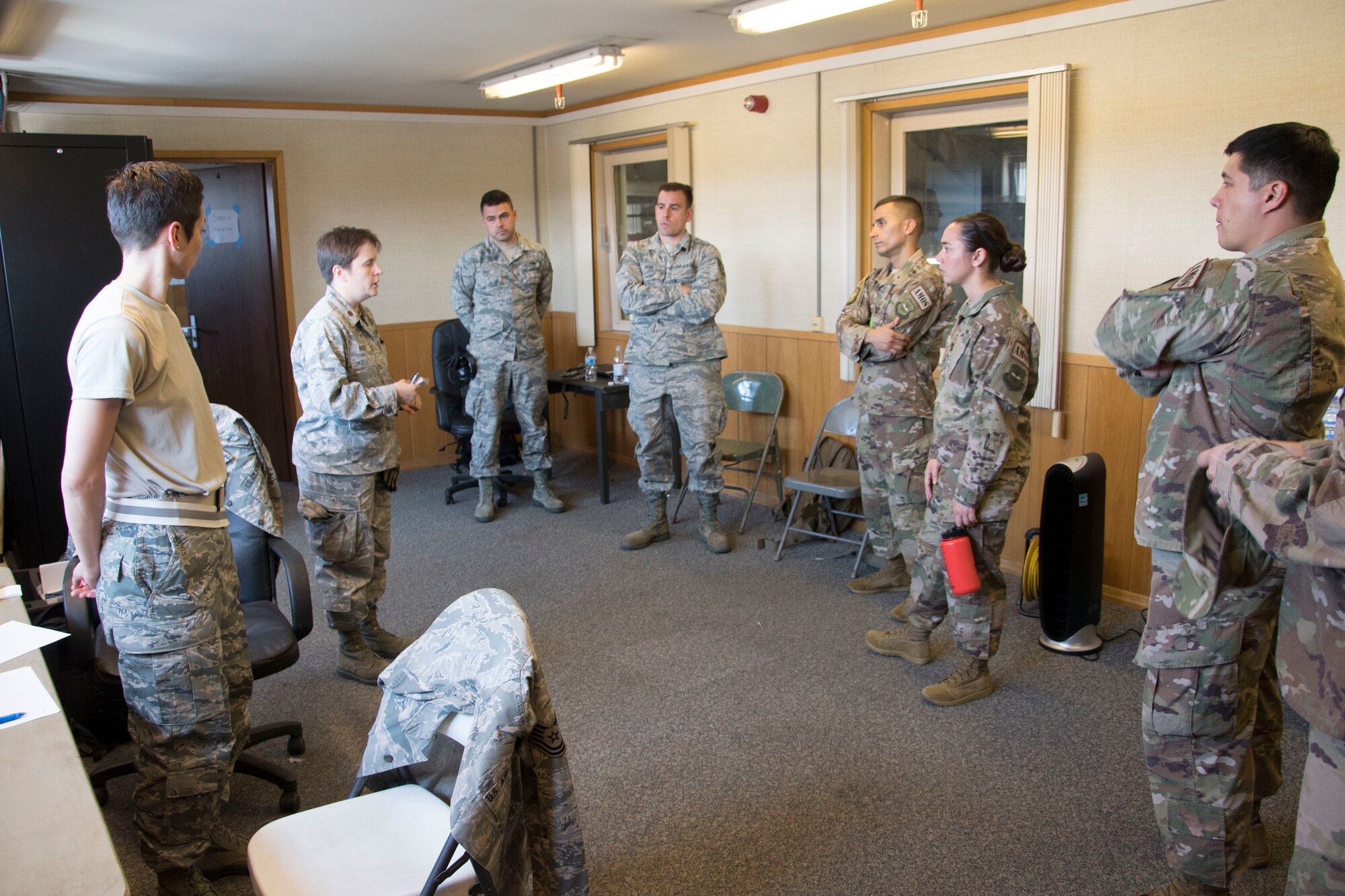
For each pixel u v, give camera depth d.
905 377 3.64
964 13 3.88
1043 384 3.92
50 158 3.87
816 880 2.23
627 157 6.22
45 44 4.01
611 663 3.43
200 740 2.01
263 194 6.00
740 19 3.57
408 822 1.81
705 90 5.37
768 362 5.30
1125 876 2.21
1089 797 2.53
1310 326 1.70
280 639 2.59
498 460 5.33
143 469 1.90
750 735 2.90
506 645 1.63
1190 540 1.70
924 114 4.44
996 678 3.23
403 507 5.61
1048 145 3.75
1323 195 1.75
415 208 6.46
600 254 6.53
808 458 4.60
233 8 3.48
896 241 3.65
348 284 3.11
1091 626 3.40
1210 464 1.61
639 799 2.58
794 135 4.90
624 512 5.39
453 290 5.29
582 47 4.43
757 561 4.49
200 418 2.02
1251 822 2.17
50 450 4.03
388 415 3.16
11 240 3.86
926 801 2.53
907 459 3.65
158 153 5.59
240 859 2.29
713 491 4.62
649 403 4.63
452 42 4.22
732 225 5.39
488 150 6.66
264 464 2.79
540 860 1.71
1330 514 1.34
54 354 3.98
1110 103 3.63
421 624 3.84
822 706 3.07
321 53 4.40
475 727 1.55
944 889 2.19
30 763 1.48
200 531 1.98
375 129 6.23
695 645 3.56
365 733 3.00
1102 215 3.72
